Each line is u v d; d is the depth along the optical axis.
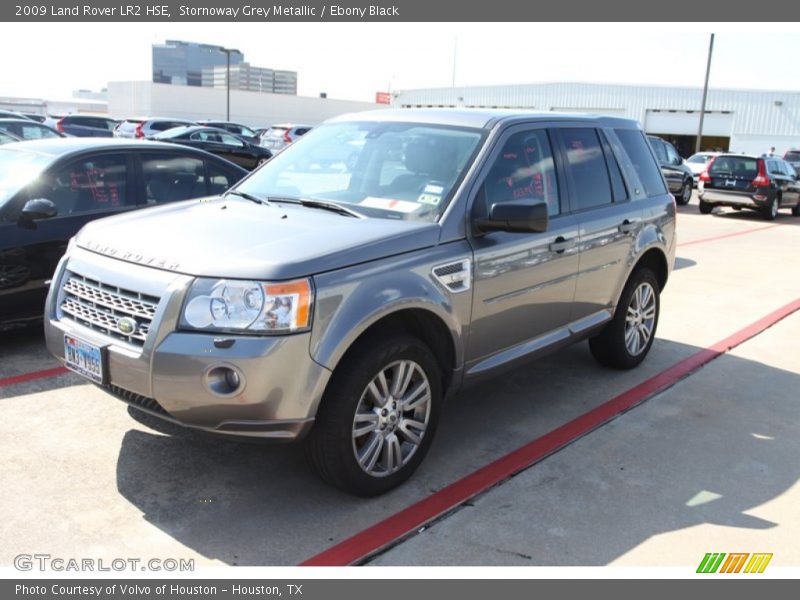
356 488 3.45
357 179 4.21
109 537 3.16
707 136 48.88
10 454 3.81
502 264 3.99
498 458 4.06
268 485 3.66
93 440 4.02
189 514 3.36
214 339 3.02
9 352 5.35
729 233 15.17
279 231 3.50
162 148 6.29
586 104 50.88
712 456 4.20
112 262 3.41
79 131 26.06
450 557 3.12
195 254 3.23
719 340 6.62
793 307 8.07
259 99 58.66
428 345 3.80
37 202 5.13
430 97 57.78
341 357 3.23
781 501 3.71
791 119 45.66
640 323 5.61
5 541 3.09
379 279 3.35
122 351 3.22
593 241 4.75
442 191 3.90
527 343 4.40
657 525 3.43
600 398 5.04
